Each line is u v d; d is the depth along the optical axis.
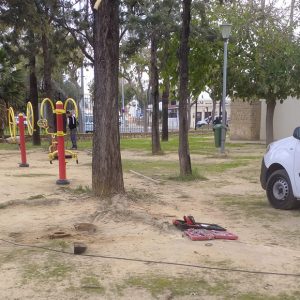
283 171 8.56
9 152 20.50
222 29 17.89
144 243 6.14
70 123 22.14
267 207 8.86
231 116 29.77
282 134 28.33
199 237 6.27
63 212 7.93
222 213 8.33
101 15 8.33
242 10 21.08
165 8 18.27
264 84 20.39
